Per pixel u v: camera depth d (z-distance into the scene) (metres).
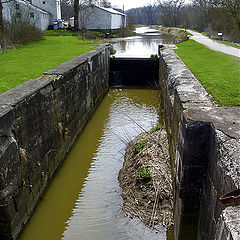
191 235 4.34
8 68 10.84
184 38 30.67
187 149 3.95
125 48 28.14
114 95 15.78
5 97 5.73
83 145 9.51
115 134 10.13
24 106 5.75
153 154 7.28
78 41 23.62
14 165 5.30
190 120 3.87
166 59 12.19
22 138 5.68
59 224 5.91
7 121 5.03
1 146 4.84
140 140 8.57
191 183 4.10
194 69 10.00
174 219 5.12
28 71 10.23
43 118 6.82
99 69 14.31
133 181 6.74
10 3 28.52
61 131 8.23
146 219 5.61
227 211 2.41
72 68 9.30
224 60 12.28
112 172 7.74
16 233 5.44
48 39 24.39
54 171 7.70
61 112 8.24
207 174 3.91
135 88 17.28
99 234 5.52
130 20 71.44
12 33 19.12
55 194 6.92
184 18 65.44
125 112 12.55
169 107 7.65
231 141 3.36
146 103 13.95
